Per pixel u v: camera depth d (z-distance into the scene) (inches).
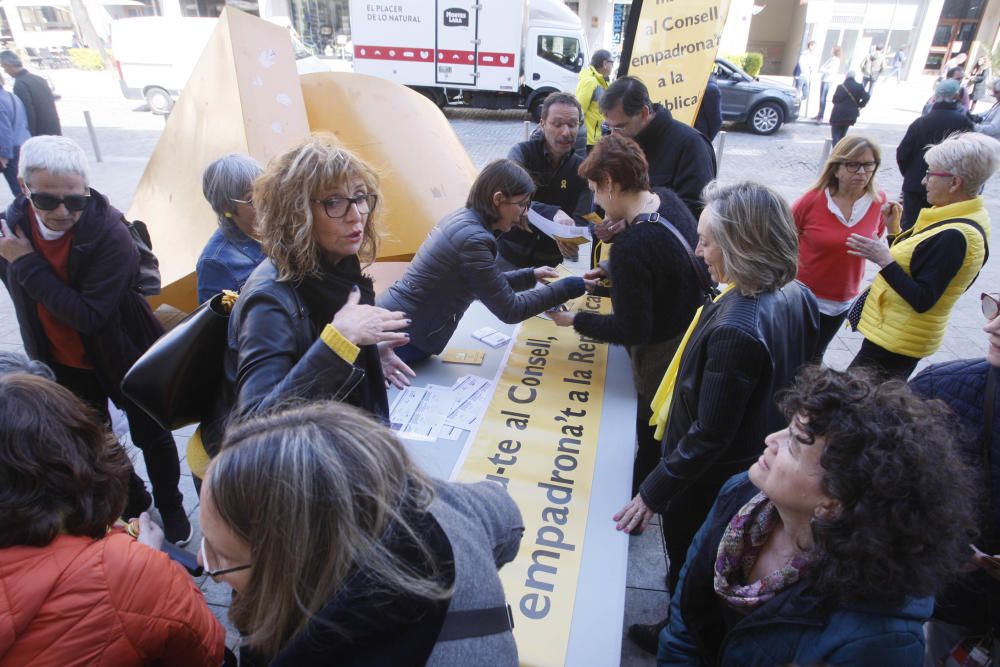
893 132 522.3
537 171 143.3
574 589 55.9
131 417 93.4
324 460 31.1
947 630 64.4
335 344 53.4
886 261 105.3
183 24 515.8
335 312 60.6
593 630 52.1
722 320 63.6
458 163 159.5
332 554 30.3
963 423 61.5
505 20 506.6
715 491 72.8
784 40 917.8
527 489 66.8
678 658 56.6
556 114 135.7
